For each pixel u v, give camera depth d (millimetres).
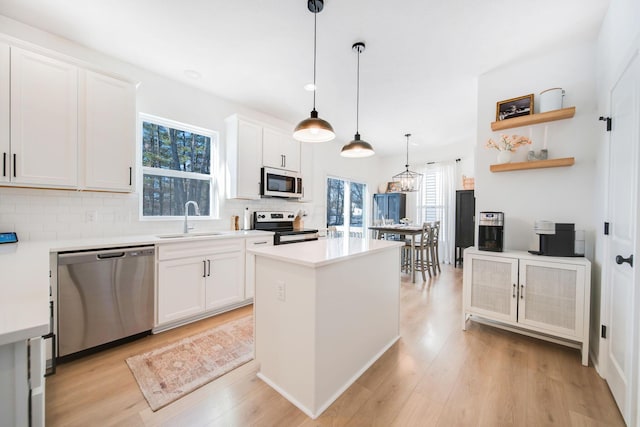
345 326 1717
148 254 2266
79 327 1932
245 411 1489
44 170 1989
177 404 1529
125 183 2385
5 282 1021
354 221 6246
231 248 2879
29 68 1926
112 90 2311
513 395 1622
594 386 1704
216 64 2643
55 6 1888
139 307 2217
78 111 2139
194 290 2572
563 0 1787
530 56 2455
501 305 2340
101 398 1562
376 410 1502
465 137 5148
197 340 2258
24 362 668
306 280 1510
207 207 3385
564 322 2053
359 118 4082
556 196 2398
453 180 5680
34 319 692
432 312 2961
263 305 1799
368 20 1993
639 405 1252
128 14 1965
